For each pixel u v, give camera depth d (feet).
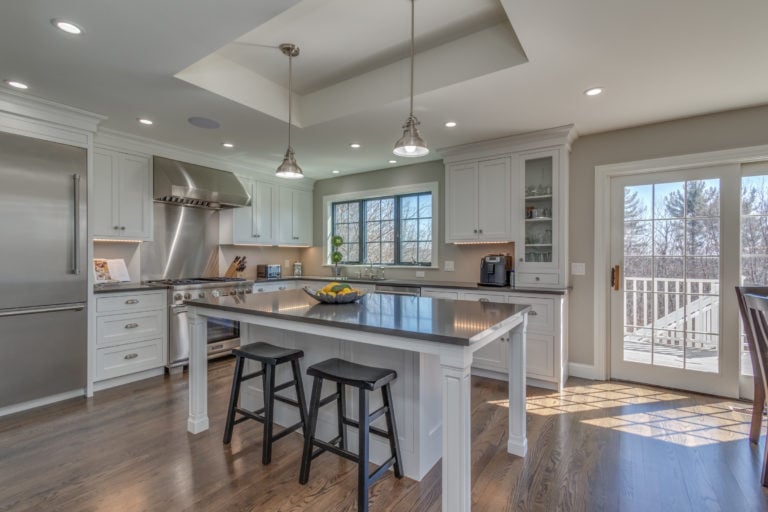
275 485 6.49
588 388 11.18
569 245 12.30
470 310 7.24
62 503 5.97
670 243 11.14
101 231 11.75
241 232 15.94
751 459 7.27
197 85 8.65
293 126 11.13
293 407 8.45
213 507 5.91
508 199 12.54
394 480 6.68
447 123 10.99
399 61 9.38
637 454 7.47
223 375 12.28
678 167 10.84
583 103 9.62
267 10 6.12
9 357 9.17
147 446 7.75
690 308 10.87
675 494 6.24
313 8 7.25
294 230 18.33
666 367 11.25
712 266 10.57
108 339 11.02
